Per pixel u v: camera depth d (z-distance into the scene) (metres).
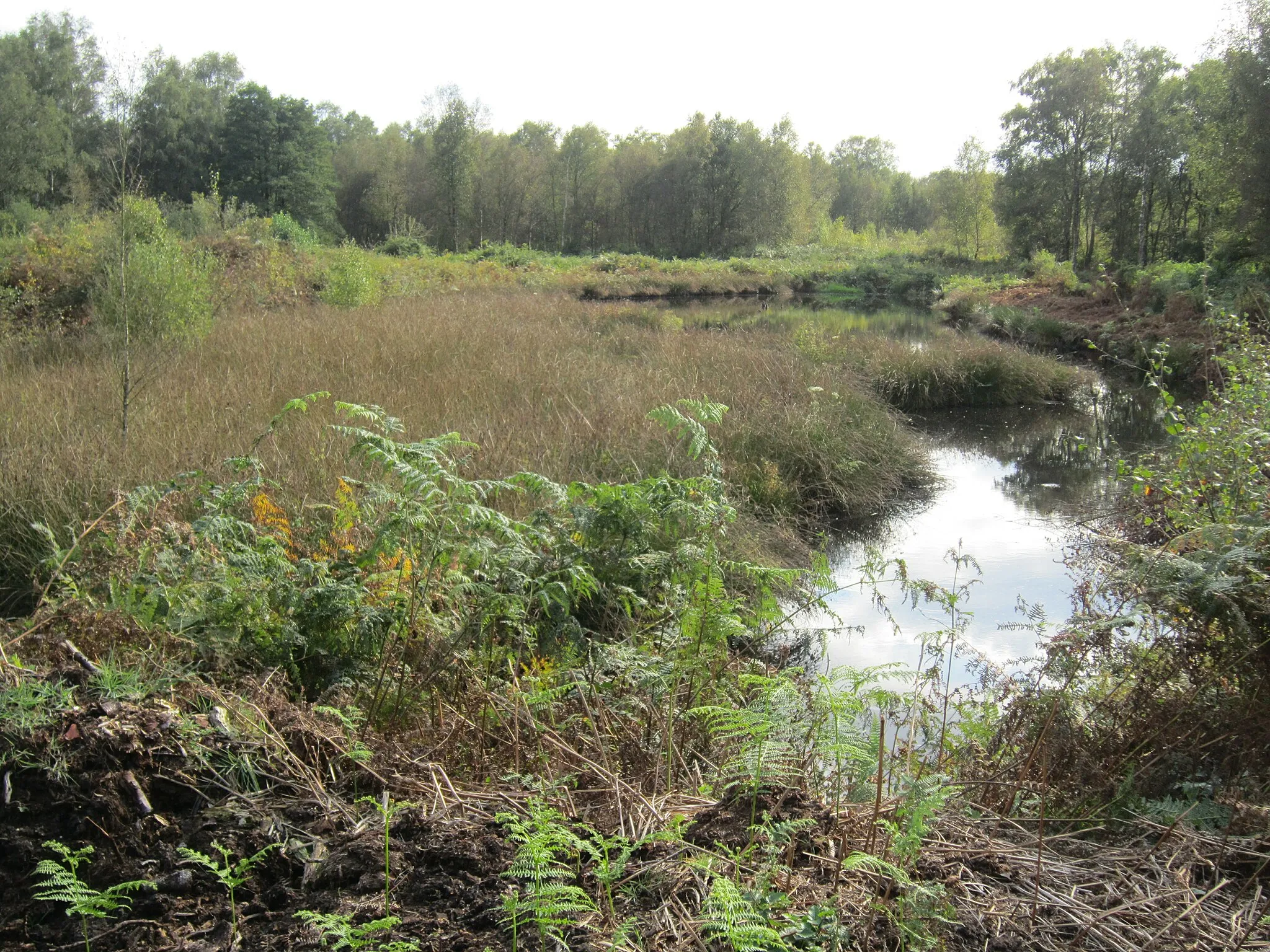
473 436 7.69
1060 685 3.55
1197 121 30.25
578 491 4.63
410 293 23.23
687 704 3.57
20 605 5.14
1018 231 49.25
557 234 75.38
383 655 3.70
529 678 3.71
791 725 2.99
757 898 2.11
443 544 3.86
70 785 2.36
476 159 68.50
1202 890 2.37
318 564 3.90
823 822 2.53
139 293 10.95
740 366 12.78
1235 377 6.10
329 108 105.56
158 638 3.37
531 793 2.70
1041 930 2.17
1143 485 5.22
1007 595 6.65
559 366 11.58
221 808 2.50
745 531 7.09
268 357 10.86
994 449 12.25
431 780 2.83
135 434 6.78
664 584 4.51
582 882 2.26
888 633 5.89
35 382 8.72
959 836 2.61
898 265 47.06
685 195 72.62
